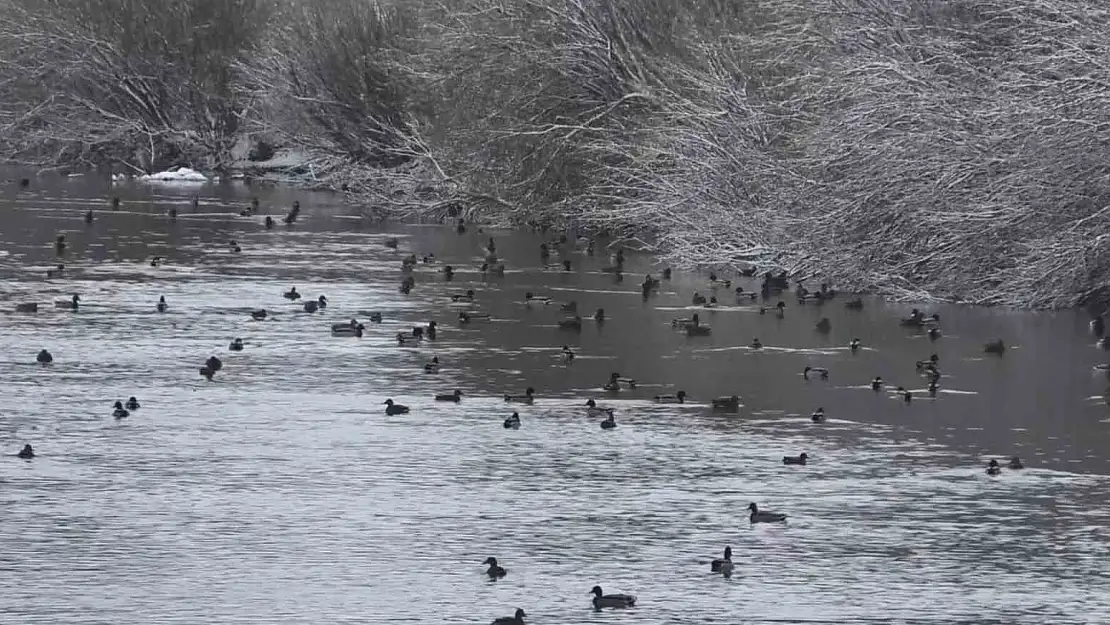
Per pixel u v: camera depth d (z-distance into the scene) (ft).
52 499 47.11
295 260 103.19
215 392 61.87
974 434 55.47
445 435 55.06
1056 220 80.38
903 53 90.22
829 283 89.66
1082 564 41.75
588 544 43.24
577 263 103.19
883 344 72.49
